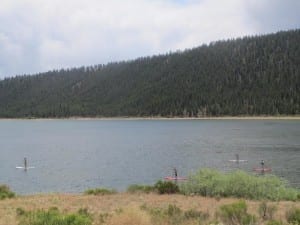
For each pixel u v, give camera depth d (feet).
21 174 161.68
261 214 51.52
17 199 80.28
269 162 175.94
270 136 312.29
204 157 199.82
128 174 155.12
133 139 325.42
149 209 57.00
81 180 144.66
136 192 91.04
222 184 82.69
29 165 187.42
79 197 82.89
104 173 158.92
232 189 81.82
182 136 338.75
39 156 223.71
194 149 237.86
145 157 206.59
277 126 434.30
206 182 84.89
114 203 71.31
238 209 46.01
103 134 393.91
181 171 158.92
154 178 144.77
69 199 78.74
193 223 44.04
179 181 134.10
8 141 331.36
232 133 352.49
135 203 70.08
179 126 492.54
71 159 207.00
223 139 298.97
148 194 86.94
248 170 156.76
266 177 85.05
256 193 80.02
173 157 202.80
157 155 213.46
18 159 211.20
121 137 350.84
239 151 221.25
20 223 44.09
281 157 191.52
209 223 43.80
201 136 331.16
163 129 443.73
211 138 310.65
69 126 577.02
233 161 183.42
